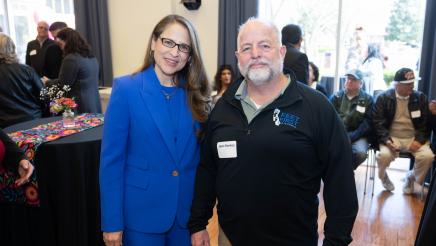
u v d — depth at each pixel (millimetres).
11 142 1803
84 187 2145
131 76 1374
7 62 2840
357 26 4211
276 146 1226
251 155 1253
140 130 1335
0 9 5379
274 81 1297
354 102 3688
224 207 1337
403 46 4074
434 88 3578
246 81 1351
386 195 3469
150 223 1371
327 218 1292
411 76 3396
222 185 1325
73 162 2115
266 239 1281
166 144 1348
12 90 2844
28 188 2074
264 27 1268
